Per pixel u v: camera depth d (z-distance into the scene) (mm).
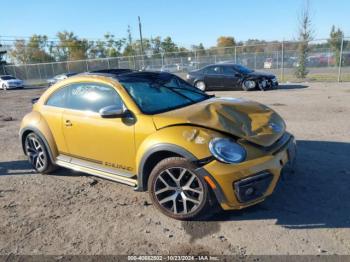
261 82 15906
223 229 3523
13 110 14336
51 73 39625
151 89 4523
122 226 3721
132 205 4199
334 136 6699
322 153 5633
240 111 4109
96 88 4512
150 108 4137
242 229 3496
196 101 4648
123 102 4156
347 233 3307
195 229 3562
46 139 5074
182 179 3645
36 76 40531
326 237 3264
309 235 3314
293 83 19344
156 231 3576
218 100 4551
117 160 4254
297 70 22734
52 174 5449
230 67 16828
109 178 4402
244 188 3367
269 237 3328
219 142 3443
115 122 4141
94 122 4363
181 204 3752
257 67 27531
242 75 16266
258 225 3543
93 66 37781
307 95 13508
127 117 4047
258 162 3424
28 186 5020
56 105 4992
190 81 17641
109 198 4438
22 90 29641
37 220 3984
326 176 4625
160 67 30859
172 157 3660
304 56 22422
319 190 4219
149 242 3393
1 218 4086
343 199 3967
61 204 4355
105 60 37000
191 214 3635
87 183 4984
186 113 3902
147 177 3980
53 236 3621
